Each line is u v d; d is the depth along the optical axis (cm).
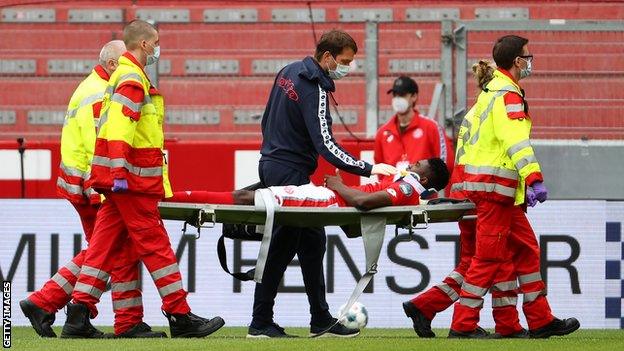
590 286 3091
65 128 2577
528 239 2439
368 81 3441
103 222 2397
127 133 2252
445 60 3431
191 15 4297
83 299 2397
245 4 4262
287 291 3081
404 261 3081
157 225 2325
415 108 3441
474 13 4209
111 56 2558
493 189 2348
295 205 2331
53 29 3659
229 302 3098
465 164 2389
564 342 2242
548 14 4147
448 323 3067
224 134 3566
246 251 3091
